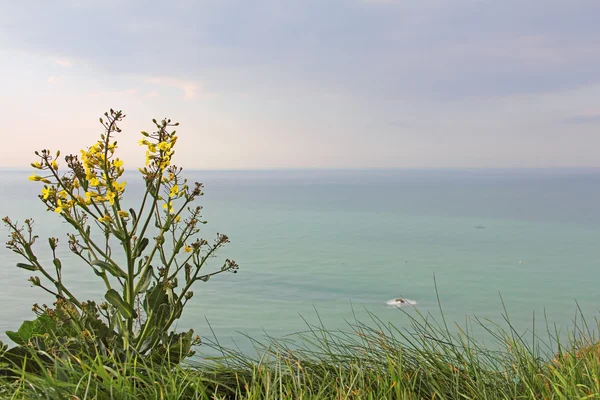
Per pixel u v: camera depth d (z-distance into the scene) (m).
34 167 2.14
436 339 2.43
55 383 1.85
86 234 2.24
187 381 2.16
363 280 169.38
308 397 2.08
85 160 2.21
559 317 99.06
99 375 1.92
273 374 2.28
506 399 2.11
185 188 2.36
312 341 2.46
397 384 2.05
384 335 2.46
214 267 176.00
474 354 2.39
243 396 2.20
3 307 122.25
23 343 2.29
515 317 106.19
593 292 141.75
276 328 95.31
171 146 2.31
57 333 2.36
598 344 2.31
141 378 2.02
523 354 2.33
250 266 191.62
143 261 2.42
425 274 180.00
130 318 2.27
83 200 2.23
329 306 125.62
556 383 2.10
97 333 2.25
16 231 2.14
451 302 128.25
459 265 199.88
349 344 2.46
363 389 2.13
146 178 2.30
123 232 2.27
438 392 2.13
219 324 101.88
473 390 2.18
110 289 2.21
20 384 1.92
